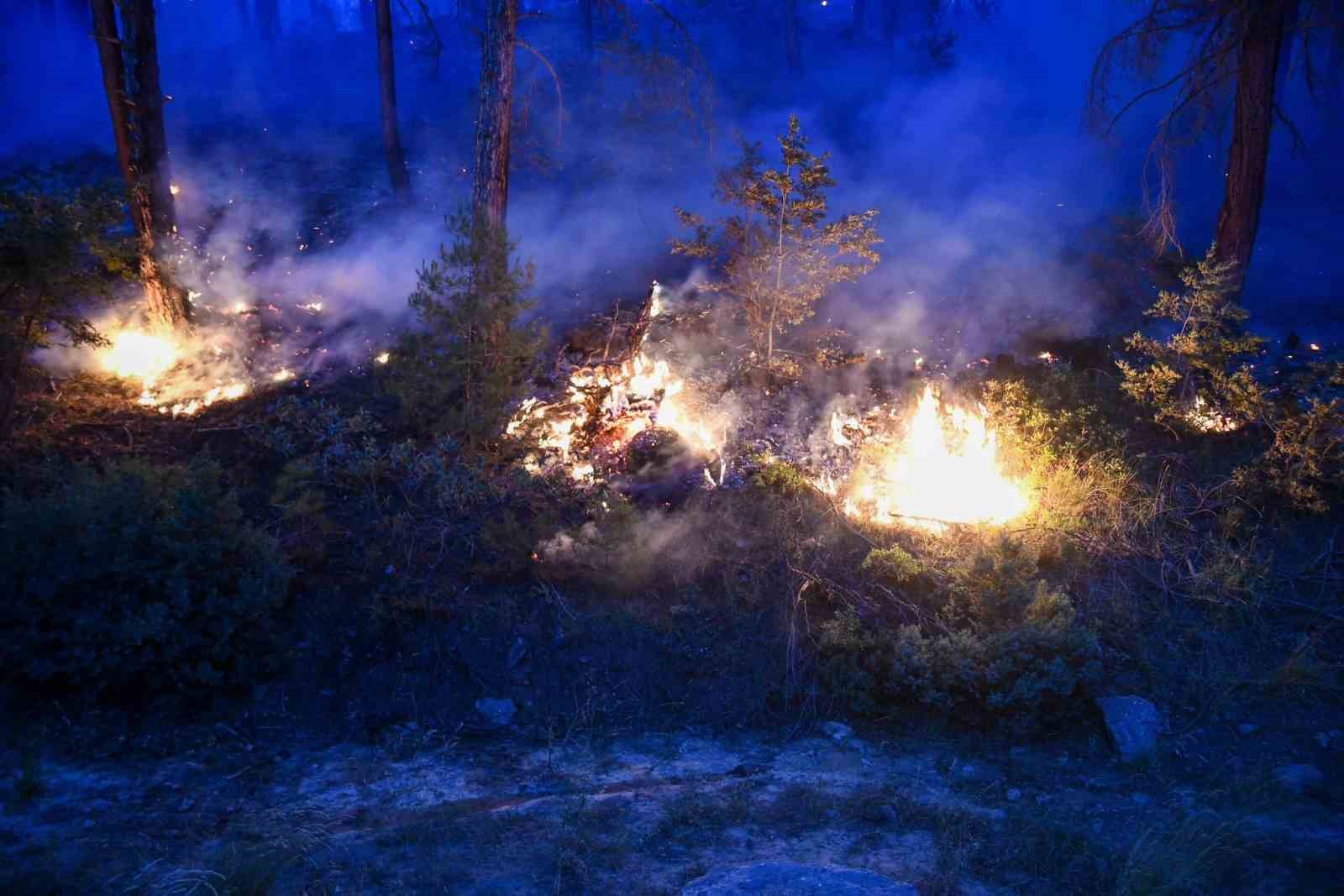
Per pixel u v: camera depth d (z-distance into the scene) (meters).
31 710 5.81
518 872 4.42
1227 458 8.86
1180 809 5.19
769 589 7.29
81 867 4.33
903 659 6.33
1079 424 9.16
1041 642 6.23
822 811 5.12
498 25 10.25
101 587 6.12
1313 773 5.55
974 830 4.93
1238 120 10.31
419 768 5.71
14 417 8.98
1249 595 7.33
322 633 6.77
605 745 6.09
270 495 8.36
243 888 4.11
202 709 6.11
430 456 8.53
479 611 7.04
